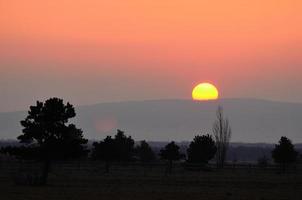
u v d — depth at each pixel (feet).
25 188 486.38
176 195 439.63
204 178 634.84
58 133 541.75
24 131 538.47
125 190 476.13
